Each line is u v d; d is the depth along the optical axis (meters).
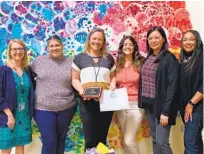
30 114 2.78
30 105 2.77
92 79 2.72
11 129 2.62
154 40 2.73
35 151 3.12
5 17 3.05
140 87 2.85
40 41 3.11
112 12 3.21
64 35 3.14
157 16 3.28
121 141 3.23
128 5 3.23
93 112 2.75
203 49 2.72
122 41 2.92
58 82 2.78
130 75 2.91
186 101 2.69
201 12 3.31
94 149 2.78
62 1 3.12
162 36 2.74
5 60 3.06
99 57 2.81
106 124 2.84
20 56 2.71
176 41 3.31
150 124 2.89
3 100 2.58
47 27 3.11
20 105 2.68
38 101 2.78
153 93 2.75
